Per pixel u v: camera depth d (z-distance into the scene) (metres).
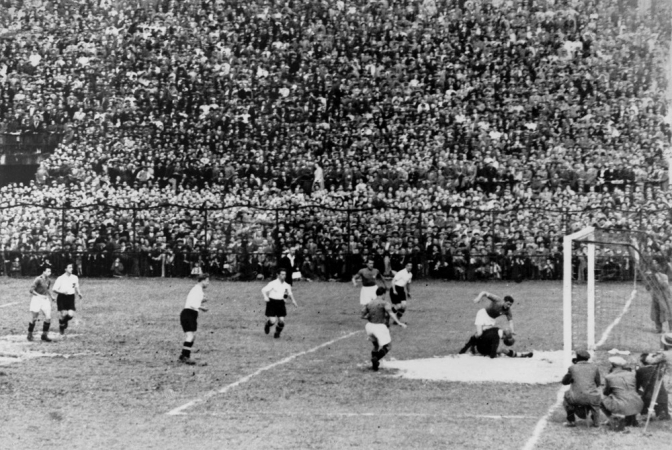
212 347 23.23
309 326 27.09
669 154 44.25
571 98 48.12
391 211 41.78
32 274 41.31
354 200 42.88
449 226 40.16
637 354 21.17
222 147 49.19
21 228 42.12
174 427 14.85
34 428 14.83
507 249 39.22
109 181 48.06
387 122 48.84
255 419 15.40
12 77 53.06
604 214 39.34
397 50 52.25
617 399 14.38
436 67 51.19
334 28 53.84
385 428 14.63
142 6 55.44
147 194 44.91
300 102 50.69
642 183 42.31
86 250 41.09
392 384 18.30
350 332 25.83
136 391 17.84
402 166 45.25
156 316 29.06
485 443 13.58
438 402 16.58
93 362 21.08
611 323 26.36
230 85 52.06
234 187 46.66
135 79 52.94
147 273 41.16
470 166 44.22
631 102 47.25
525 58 50.78
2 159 50.88
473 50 51.69
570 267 18.16
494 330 21.14
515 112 47.78
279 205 43.09
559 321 26.83
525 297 33.03
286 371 19.83
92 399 17.14
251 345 23.52
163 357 21.70
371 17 53.84
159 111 51.44
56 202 44.25
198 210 42.38
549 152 44.81
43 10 56.41
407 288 27.00
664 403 14.88
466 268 39.28
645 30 50.56
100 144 49.75
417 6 53.94
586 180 43.34
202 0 55.50
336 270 39.84
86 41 54.84
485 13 53.00
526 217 40.47
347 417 15.48
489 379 18.61
